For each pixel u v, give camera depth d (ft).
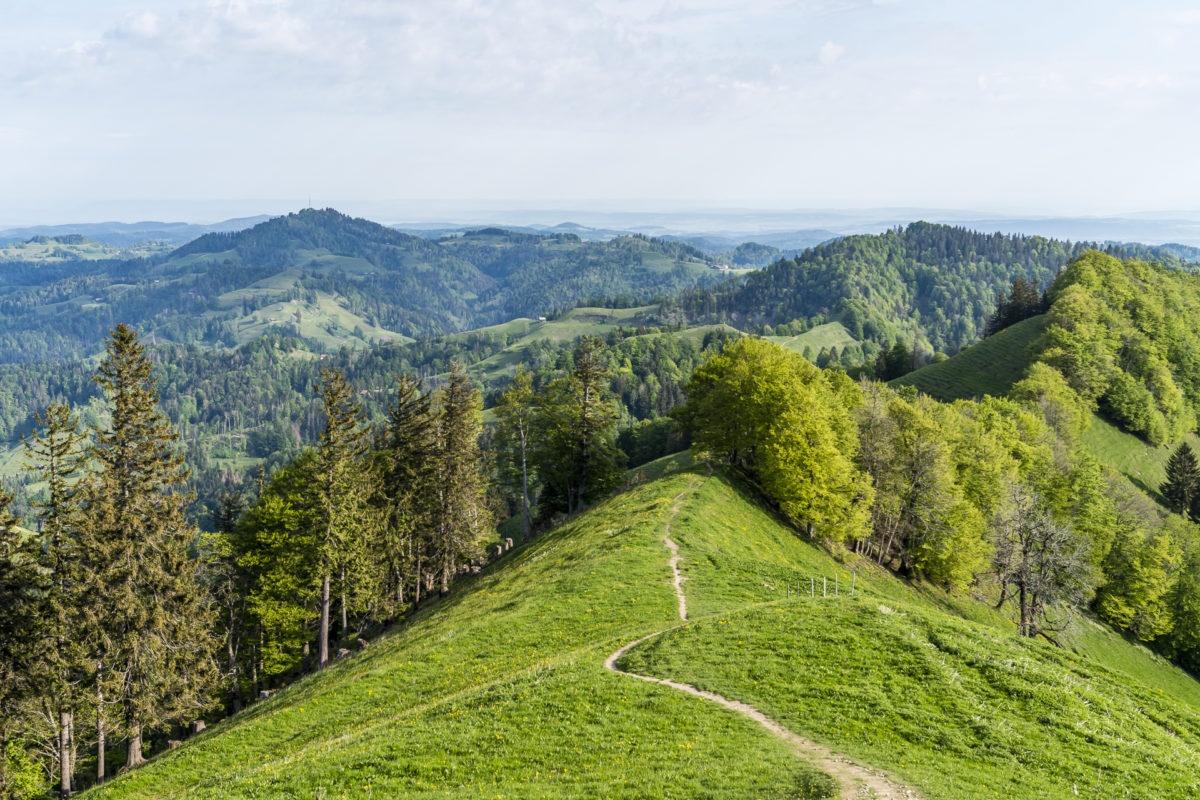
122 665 139.44
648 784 61.52
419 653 124.98
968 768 65.82
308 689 137.59
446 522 218.79
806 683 84.53
